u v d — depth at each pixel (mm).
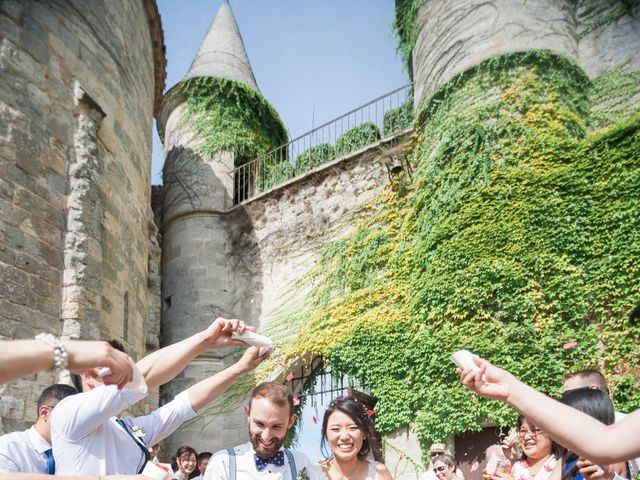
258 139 23344
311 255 19203
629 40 15797
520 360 12688
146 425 4000
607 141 13367
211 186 22141
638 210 12523
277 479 3906
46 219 11492
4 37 11375
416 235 15508
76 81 12922
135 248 15773
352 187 18859
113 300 13719
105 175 13883
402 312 15445
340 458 4262
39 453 4070
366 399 15438
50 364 2066
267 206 20891
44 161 11695
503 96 14766
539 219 13375
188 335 20719
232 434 18812
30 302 10758
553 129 14109
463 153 14711
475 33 15703
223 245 21594
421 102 16922
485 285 13422
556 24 15406
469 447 13359
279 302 19516
